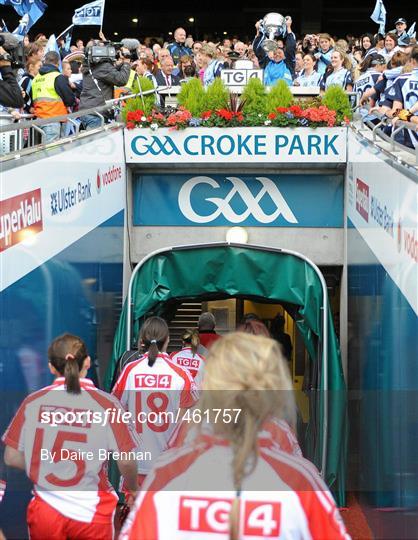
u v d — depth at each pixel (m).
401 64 8.98
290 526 2.25
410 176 5.24
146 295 8.76
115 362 8.15
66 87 8.99
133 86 9.28
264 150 8.96
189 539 2.26
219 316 12.35
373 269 7.03
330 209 9.52
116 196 8.62
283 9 26.30
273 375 2.21
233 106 8.98
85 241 7.15
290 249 9.59
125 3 26.31
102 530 4.22
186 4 26.42
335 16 26.61
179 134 9.01
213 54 13.27
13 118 6.91
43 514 4.16
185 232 9.58
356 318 8.22
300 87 11.21
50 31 26.00
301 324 8.89
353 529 7.04
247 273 8.73
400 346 5.59
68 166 6.46
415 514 4.93
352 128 8.65
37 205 5.57
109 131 8.29
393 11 26.41
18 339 5.09
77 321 6.79
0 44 6.84
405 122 5.95
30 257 5.40
